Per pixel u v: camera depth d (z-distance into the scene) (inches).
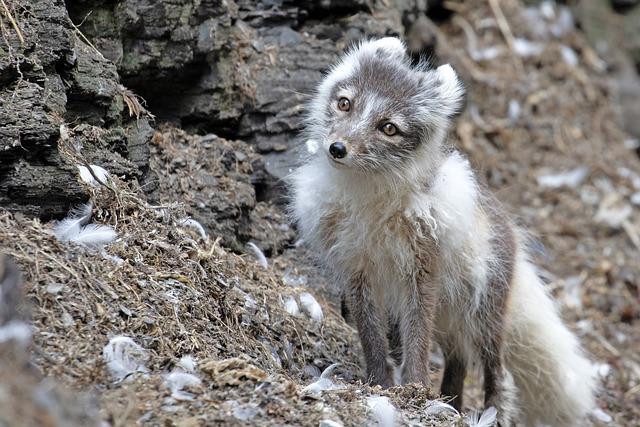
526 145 721.0
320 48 510.3
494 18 791.7
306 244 453.1
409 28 631.2
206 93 464.1
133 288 321.4
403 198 379.2
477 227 403.9
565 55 795.4
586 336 589.3
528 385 459.8
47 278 301.3
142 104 435.5
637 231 681.6
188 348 312.2
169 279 337.7
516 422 452.4
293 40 510.6
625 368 565.9
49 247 315.3
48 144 330.6
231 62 470.0
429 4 756.6
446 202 381.7
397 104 381.7
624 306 616.7
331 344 409.1
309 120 414.3
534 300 449.1
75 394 256.7
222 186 438.0
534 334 446.6
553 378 454.6
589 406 473.7
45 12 360.2
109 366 278.1
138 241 346.0
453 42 765.9
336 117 389.7
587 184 708.0
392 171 376.2
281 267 456.4
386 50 406.9
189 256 359.6
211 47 447.5
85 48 390.9
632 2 876.6
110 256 328.8
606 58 831.7
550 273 631.8
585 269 641.0
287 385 290.5
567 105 763.4
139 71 433.7
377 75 392.2
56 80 359.6
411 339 388.2
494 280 419.8
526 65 776.9
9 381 235.8
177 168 430.6
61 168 335.3
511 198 677.9
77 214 339.6
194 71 457.4
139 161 399.9
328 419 277.7
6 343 260.4
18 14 352.2
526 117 737.6
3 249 303.0
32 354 271.1
